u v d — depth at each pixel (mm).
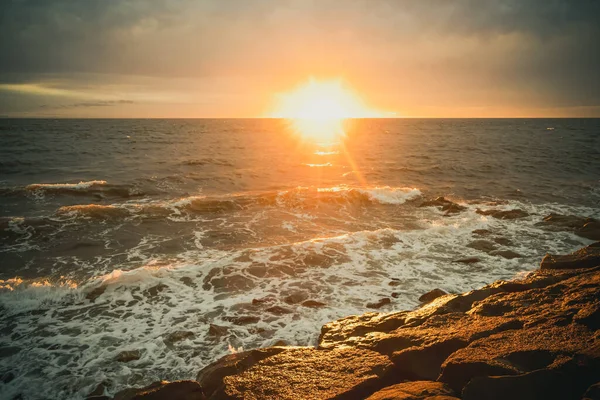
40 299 8594
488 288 7547
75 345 6957
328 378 4734
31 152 33594
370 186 22125
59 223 14023
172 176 23531
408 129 94438
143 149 38094
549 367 3949
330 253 11250
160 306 8367
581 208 17156
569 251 11586
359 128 101375
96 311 8172
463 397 3795
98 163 28516
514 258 11070
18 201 17312
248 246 12352
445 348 5008
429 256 11203
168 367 6336
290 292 8961
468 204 17969
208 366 6031
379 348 5570
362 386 4480
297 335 7180
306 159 33594
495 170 27656
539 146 44156
